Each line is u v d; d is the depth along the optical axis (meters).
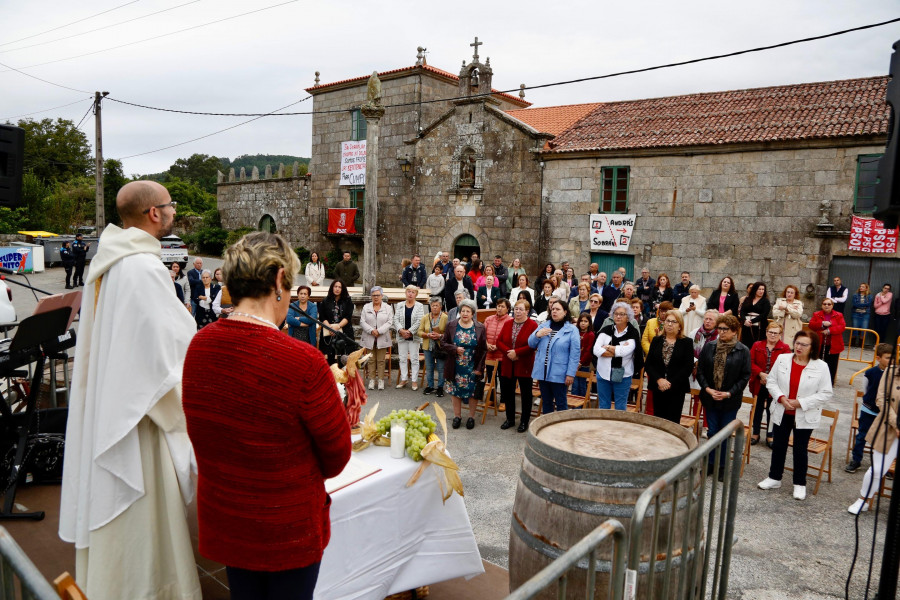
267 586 2.05
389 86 27.61
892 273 15.79
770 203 17.22
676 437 3.70
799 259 16.92
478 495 6.28
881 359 6.89
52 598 1.57
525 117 24.88
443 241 24.39
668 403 6.98
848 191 16.12
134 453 2.44
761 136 17.14
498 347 8.52
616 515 3.11
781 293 17.23
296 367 1.93
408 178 26.23
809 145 16.42
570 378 7.80
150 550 2.51
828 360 11.50
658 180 18.95
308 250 32.25
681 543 3.25
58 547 3.23
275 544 1.97
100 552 2.41
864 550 5.35
